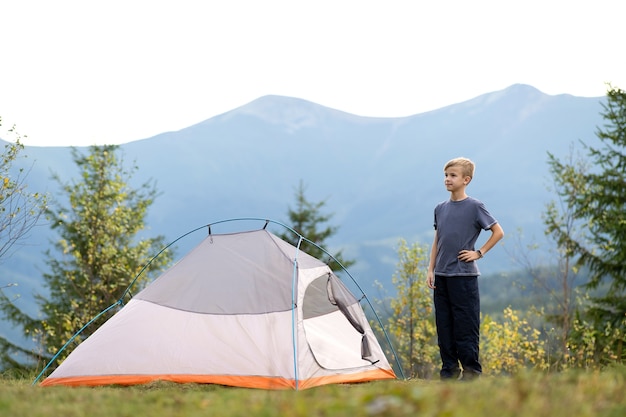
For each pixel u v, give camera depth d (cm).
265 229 764
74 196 2088
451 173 670
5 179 975
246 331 686
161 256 2102
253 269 725
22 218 1000
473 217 657
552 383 406
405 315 1841
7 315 2127
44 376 895
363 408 320
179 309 715
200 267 743
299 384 647
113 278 2030
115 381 674
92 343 708
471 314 650
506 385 399
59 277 2158
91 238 2041
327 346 709
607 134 1806
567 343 1504
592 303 1673
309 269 745
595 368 571
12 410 405
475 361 648
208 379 663
